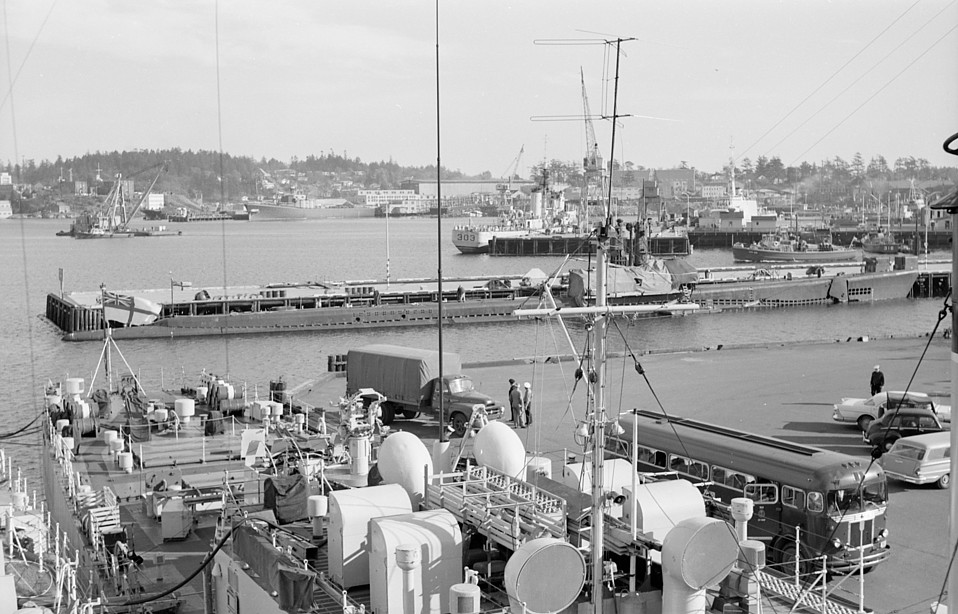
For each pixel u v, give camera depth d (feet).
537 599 57.26
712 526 59.98
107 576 83.56
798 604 70.74
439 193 114.52
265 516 78.43
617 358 228.84
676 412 163.02
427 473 74.23
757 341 328.08
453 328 345.92
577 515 65.46
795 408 167.12
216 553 76.54
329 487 81.82
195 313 356.18
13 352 313.12
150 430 129.70
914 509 109.40
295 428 121.19
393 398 155.63
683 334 343.26
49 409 137.80
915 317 386.73
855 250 647.15
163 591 80.48
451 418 149.48
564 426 150.82
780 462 90.94
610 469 81.61
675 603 60.75
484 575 67.51
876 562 89.10
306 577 60.85
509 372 204.54
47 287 573.33
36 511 109.09
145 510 100.78
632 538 65.98
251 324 339.77
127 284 603.26
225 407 142.31
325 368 276.62
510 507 68.03
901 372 204.54
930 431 132.46
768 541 91.66
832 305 421.59
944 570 90.22
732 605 64.64
